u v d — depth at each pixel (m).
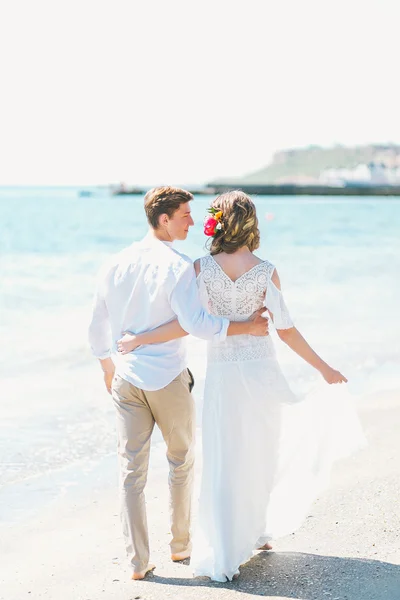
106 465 4.94
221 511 3.20
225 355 3.26
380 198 124.94
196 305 3.19
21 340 8.70
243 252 3.33
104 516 4.12
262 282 3.29
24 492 4.46
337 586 3.05
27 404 6.22
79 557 3.54
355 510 3.89
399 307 11.14
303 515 3.34
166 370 3.28
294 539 3.56
